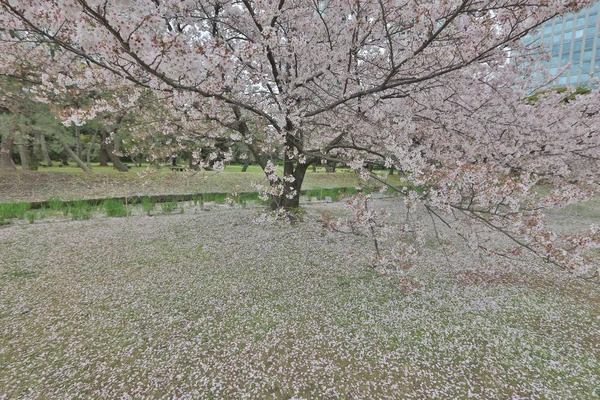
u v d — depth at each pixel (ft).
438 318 9.63
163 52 5.76
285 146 14.79
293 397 6.60
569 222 22.52
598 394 6.68
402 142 11.35
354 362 7.68
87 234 18.22
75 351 7.90
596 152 17.95
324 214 12.00
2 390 6.59
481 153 16.42
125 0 4.97
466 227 14.05
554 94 18.07
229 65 7.13
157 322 9.24
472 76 12.46
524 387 6.90
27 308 9.91
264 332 8.82
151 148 22.81
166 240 17.19
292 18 13.79
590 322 9.50
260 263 13.87
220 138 19.63
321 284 11.87
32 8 5.76
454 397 6.63
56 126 33.01
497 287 11.89
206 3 14.14
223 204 28.45
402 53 12.17
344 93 13.74
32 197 28.99
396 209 26.96
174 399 6.48
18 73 15.28
